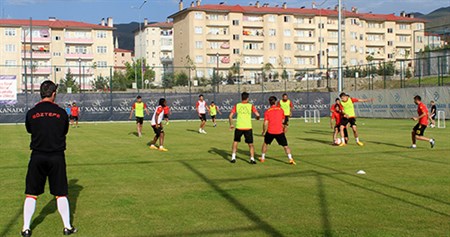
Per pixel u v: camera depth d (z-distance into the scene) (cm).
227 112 4381
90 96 4009
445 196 827
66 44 8269
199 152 1552
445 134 2202
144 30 11319
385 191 873
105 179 1030
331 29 9088
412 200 796
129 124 3625
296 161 1299
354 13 9275
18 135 2445
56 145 626
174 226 651
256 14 8800
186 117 4250
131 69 8138
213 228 639
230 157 1412
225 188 915
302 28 8919
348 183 956
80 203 798
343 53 8812
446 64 4569
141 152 1561
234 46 8650
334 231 620
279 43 8856
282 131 1251
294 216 698
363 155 1425
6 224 674
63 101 3931
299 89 5556
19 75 7612
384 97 4028
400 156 1395
